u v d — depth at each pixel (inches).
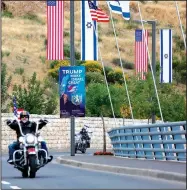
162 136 2354.8
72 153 3198.8
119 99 4227.4
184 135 2309.3
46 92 6195.9
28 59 7465.6
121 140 2792.8
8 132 4158.5
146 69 3531.0
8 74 6855.3
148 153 2536.9
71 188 1599.4
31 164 1925.4
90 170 2283.5
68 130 4478.3
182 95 4291.3
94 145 4584.2
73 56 3233.3
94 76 6688.0
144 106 4005.9
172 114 4192.9
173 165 2105.1
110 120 4643.2
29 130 1978.3
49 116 4387.3
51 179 1887.3
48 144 4367.6
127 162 2374.5
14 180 1867.6
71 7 3228.3
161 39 3496.6
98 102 4298.7
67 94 3198.8
